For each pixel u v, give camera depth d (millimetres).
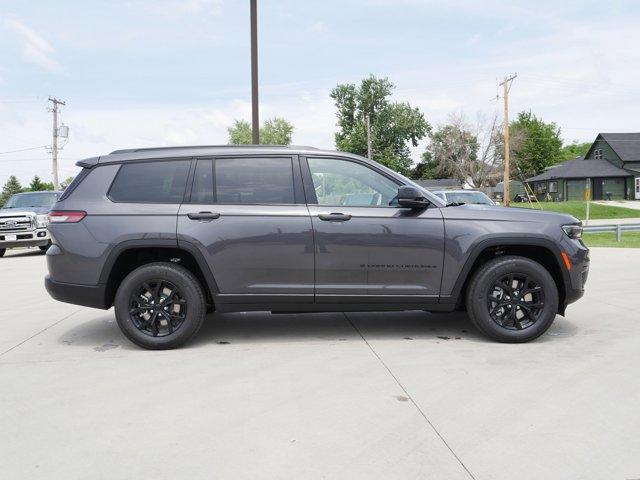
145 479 2521
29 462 2703
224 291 4785
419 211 4883
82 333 5504
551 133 78875
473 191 13930
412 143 79938
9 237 15016
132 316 4785
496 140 59656
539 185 66125
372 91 78125
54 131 48531
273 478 2510
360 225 4789
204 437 2953
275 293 4801
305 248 4781
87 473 2584
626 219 34250
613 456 2676
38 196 16609
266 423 3127
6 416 3293
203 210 4777
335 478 2502
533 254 5102
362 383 3799
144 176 4906
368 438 2916
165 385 3814
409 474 2529
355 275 4820
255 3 13797
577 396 3490
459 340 4996
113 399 3549
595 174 55469
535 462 2625
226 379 3928
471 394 3553
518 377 3889
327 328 5562
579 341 4902
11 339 5258
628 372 3975
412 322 5820
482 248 4809
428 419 3156
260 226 4766
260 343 4969
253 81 13969
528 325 4859
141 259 4988
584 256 4902
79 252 4750
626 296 7125
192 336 4980
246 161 4945
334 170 4980
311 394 3594
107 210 4785
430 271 4848
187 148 5012
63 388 3781
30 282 9469
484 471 2549
